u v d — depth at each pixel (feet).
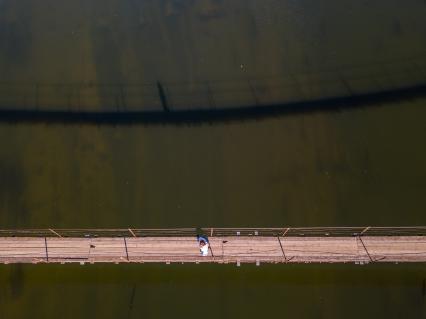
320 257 77.82
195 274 81.41
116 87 92.73
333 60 92.94
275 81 92.27
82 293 80.79
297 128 88.79
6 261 79.15
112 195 85.56
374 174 84.94
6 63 94.12
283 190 84.99
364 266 80.18
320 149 87.30
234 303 79.77
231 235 80.69
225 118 90.02
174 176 86.69
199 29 96.37
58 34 96.22
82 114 90.79
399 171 84.84
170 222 83.41
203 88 92.38
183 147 88.53
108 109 91.30
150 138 89.04
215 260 78.54
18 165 87.30
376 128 87.97
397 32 93.81
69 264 81.56
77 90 92.48
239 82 92.53
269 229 81.97
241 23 96.43
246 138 88.69
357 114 88.94
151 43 95.50
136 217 84.07
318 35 94.73
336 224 82.02
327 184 84.84
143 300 80.38
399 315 77.56
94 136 89.20
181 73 93.45
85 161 87.81
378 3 96.17
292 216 83.10
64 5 98.32
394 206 82.53
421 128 87.35
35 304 80.23
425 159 85.30
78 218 84.17
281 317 78.59
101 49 95.04
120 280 81.35
